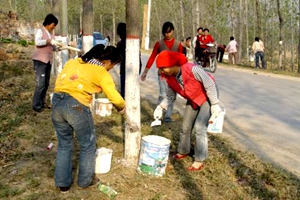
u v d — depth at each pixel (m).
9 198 3.73
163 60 4.13
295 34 24.45
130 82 4.24
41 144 5.22
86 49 6.33
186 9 33.03
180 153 4.75
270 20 24.27
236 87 11.04
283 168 4.67
